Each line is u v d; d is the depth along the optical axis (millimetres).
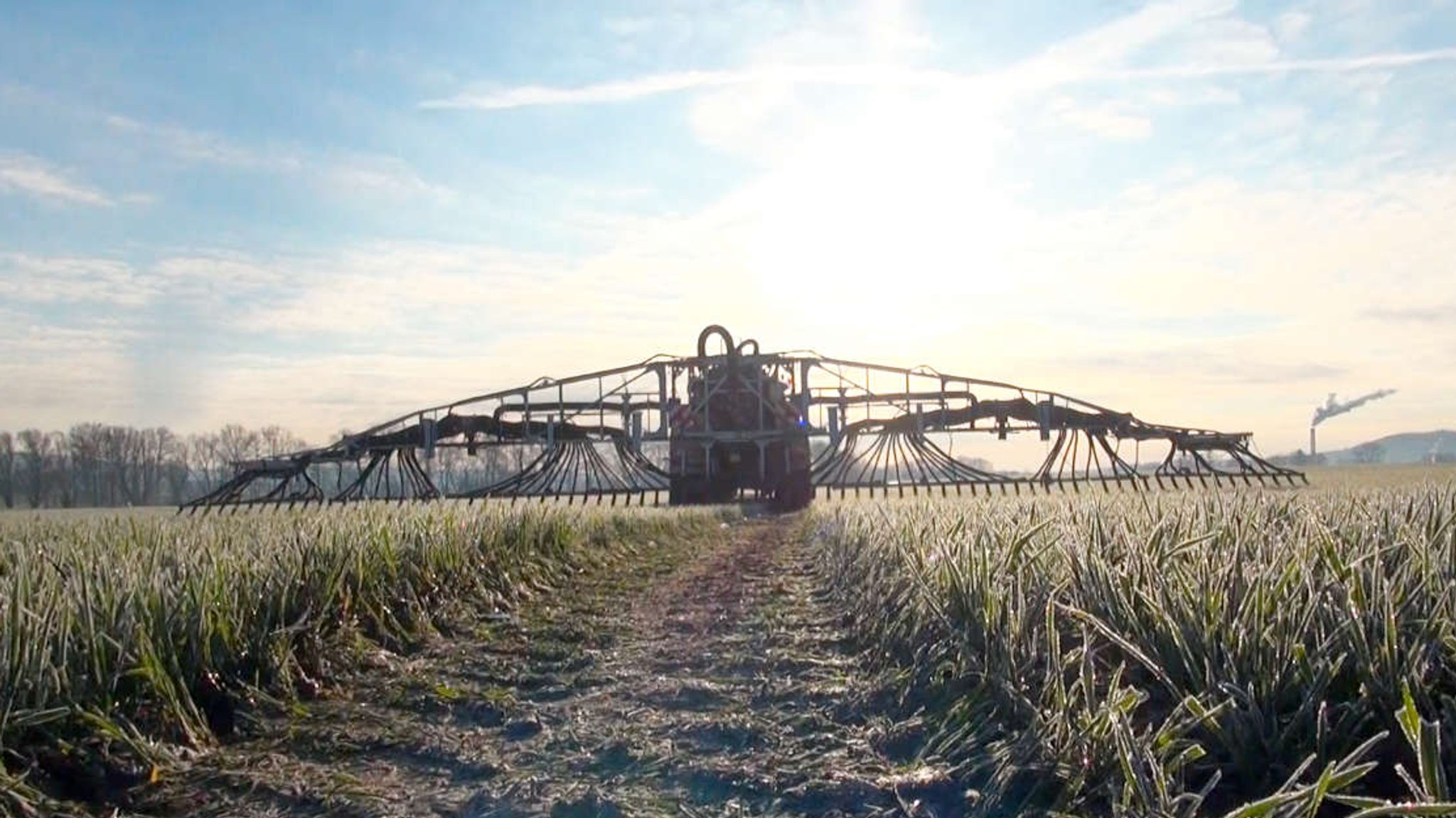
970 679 7012
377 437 25094
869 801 5570
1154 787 4695
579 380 26203
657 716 7367
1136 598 6602
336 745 6816
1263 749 4934
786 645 9773
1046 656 6418
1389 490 12281
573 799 5719
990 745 5984
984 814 5254
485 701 7832
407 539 11602
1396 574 6043
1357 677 5180
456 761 6496
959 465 25141
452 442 25578
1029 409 24453
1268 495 11977
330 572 9352
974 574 7836
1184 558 6992
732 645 9898
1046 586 7102
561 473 25844
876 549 12234
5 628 6078
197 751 6594
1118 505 11859
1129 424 23828
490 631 10844
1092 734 5188
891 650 8648
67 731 6109
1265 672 5184
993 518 11023
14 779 5434
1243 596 5875
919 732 6688
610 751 6574
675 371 27297
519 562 14344
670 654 9570
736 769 6109
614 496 26219
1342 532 7469
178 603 7352
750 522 27219
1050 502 13961
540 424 26312
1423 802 3801
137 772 6074
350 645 9055
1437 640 5020
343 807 5699
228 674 7570
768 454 27719
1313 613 5426
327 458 25016
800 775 6000
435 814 5602
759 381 26531
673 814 5531
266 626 7980
